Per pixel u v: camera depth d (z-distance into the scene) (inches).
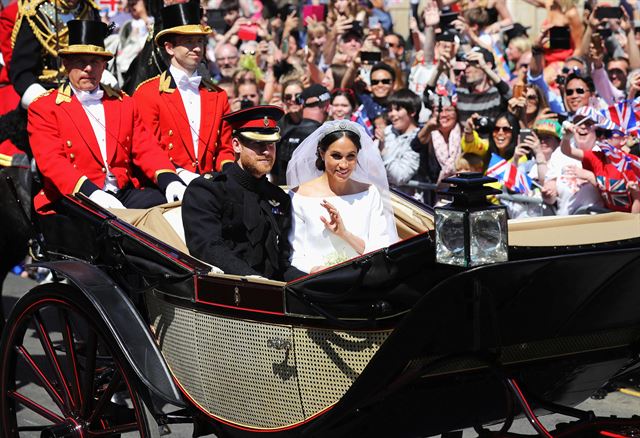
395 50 1441.9
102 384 709.9
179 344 621.3
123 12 1566.2
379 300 509.7
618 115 997.8
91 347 657.0
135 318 625.9
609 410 828.6
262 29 1508.4
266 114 655.1
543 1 1301.7
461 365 541.6
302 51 1441.9
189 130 882.8
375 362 496.7
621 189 951.6
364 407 529.7
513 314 515.5
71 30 804.0
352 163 669.9
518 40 1311.5
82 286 631.8
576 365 576.7
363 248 673.6
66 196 700.0
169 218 698.2
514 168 1053.2
